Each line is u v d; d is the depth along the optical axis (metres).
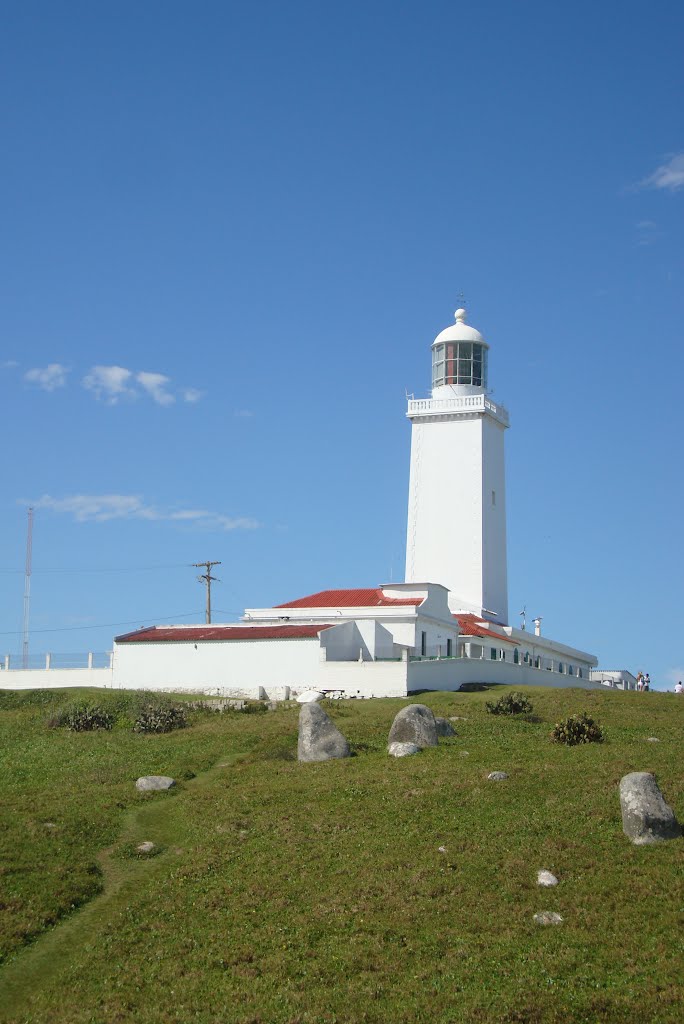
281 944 30.25
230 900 32.91
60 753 50.88
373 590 80.81
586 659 108.94
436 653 76.75
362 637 70.56
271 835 37.16
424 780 40.97
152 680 69.25
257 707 60.66
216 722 56.69
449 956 29.08
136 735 54.34
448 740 47.84
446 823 36.72
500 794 38.78
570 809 36.91
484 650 81.56
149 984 28.97
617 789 38.47
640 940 28.97
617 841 34.31
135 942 30.97
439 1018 26.69
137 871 35.69
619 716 55.72
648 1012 26.16
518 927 30.03
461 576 89.50
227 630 70.19
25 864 35.25
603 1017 26.17
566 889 31.77
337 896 32.44
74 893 33.69
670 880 31.62
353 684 63.75
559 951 28.80
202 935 31.09
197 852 36.44
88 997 28.55
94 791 43.34
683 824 35.41
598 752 44.50
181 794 42.91
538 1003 26.77
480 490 90.00
